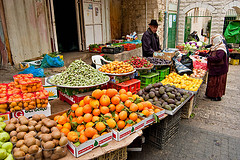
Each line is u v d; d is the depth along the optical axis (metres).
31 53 6.89
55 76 3.49
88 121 2.40
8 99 2.63
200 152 3.50
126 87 3.92
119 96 2.80
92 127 2.33
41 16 7.09
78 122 2.43
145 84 4.78
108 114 2.46
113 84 4.07
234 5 13.95
